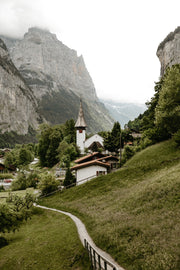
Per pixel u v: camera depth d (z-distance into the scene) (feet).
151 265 40.40
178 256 39.55
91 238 63.82
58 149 333.01
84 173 165.17
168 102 130.82
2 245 81.41
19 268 60.85
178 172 83.66
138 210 66.74
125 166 151.33
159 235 48.19
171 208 58.18
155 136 175.73
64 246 65.82
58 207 118.42
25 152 383.24
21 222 99.30
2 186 239.09
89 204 101.91
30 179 224.94
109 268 43.91
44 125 409.69
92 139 344.90
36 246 72.13
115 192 103.71
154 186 77.66
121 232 56.80
